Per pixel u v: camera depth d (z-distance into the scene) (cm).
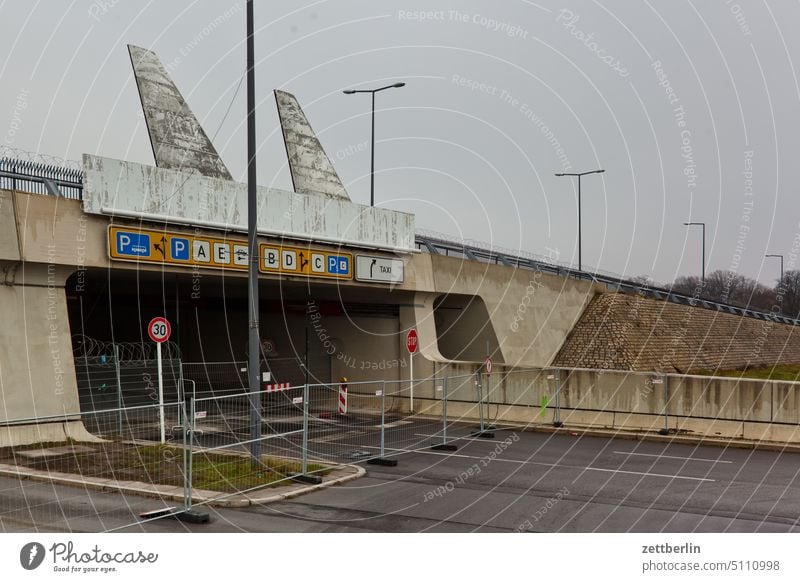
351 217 2506
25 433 1594
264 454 1605
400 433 2108
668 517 1142
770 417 1892
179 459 1466
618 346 3741
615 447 1875
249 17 1495
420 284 2795
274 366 3170
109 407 1997
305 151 3328
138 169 1853
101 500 1162
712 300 5369
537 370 2295
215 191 2042
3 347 1587
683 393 2025
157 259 1902
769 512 1181
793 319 6200
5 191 1597
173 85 2706
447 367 2598
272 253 2216
